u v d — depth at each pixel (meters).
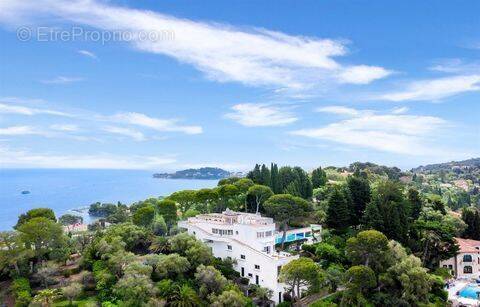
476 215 163.38
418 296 99.88
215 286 92.06
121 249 101.62
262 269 102.88
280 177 179.00
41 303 82.50
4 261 94.31
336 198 136.00
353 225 141.25
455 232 142.00
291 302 96.19
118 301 84.81
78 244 114.25
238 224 113.25
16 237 98.19
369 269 96.44
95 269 96.38
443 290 110.31
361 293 98.69
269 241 113.25
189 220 125.75
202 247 102.75
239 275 107.56
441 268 130.00
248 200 155.25
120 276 93.88
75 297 88.06
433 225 129.88
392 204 130.50
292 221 143.75
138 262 93.00
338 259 114.62
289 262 95.44
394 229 127.81
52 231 104.94
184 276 97.75
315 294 102.88
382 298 98.06
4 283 96.25
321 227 141.50
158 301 83.44
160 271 94.62
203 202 151.62
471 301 106.25
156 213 143.50
